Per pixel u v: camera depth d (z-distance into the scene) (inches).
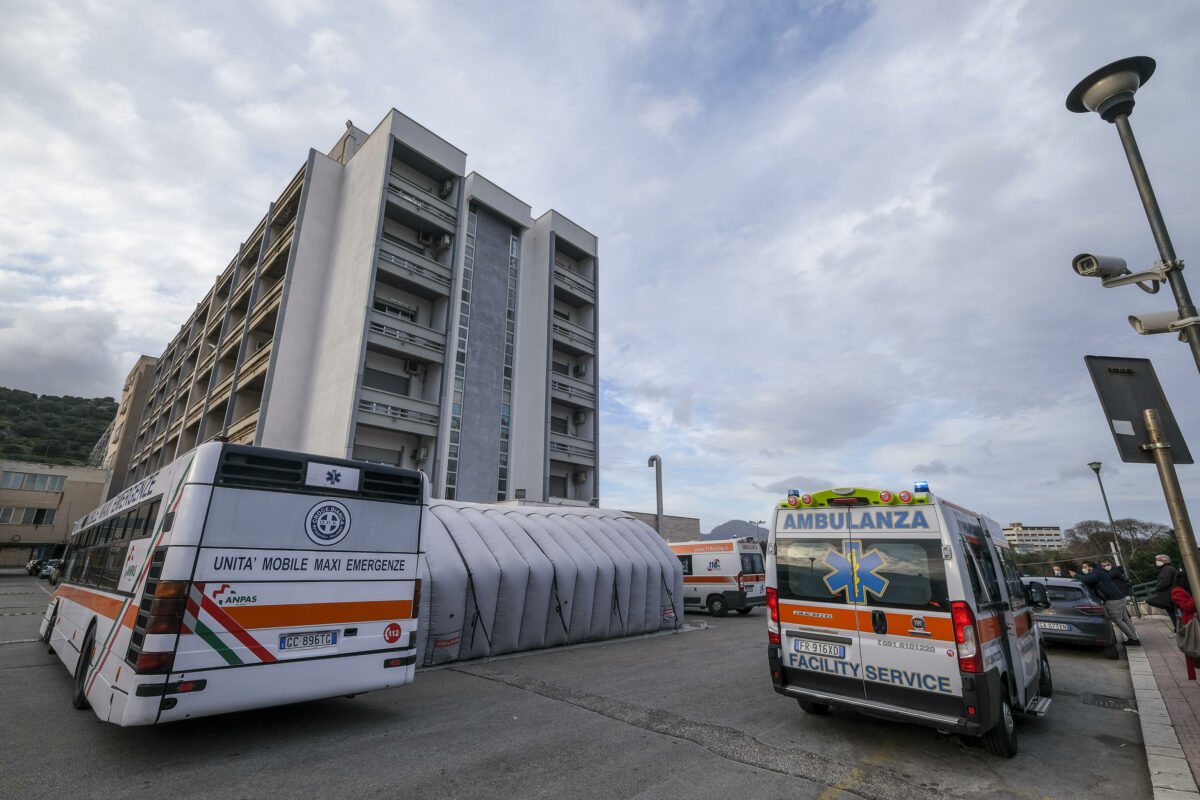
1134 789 175.8
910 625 203.3
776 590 242.7
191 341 1707.7
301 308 1018.1
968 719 185.8
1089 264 160.4
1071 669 375.9
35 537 2036.2
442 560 390.3
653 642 479.8
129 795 161.2
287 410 967.6
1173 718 246.2
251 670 199.6
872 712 207.2
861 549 223.1
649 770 185.0
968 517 239.5
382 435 962.1
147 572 200.5
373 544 241.4
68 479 2150.6
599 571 485.1
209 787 167.6
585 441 1348.4
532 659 394.0
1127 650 435.5
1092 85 167.9
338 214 1099.3
